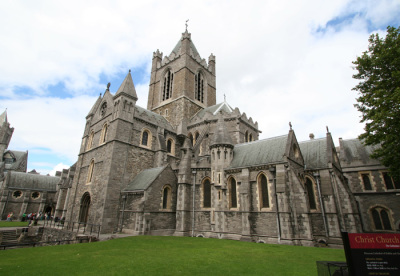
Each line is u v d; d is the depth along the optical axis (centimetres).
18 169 9412
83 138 4400
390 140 1930
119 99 3566
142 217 2744
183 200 3025
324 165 2930
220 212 2847
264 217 2530
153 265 1254
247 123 4378
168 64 5925
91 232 2831
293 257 1565
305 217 2378
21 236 3316
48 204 7319
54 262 1320
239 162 3050
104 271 1123
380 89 1994
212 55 6581
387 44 2031
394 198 3297
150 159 3750
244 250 1825
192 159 3303
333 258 1539
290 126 3031
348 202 2684
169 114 5328
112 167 3167
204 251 1736
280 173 2545
